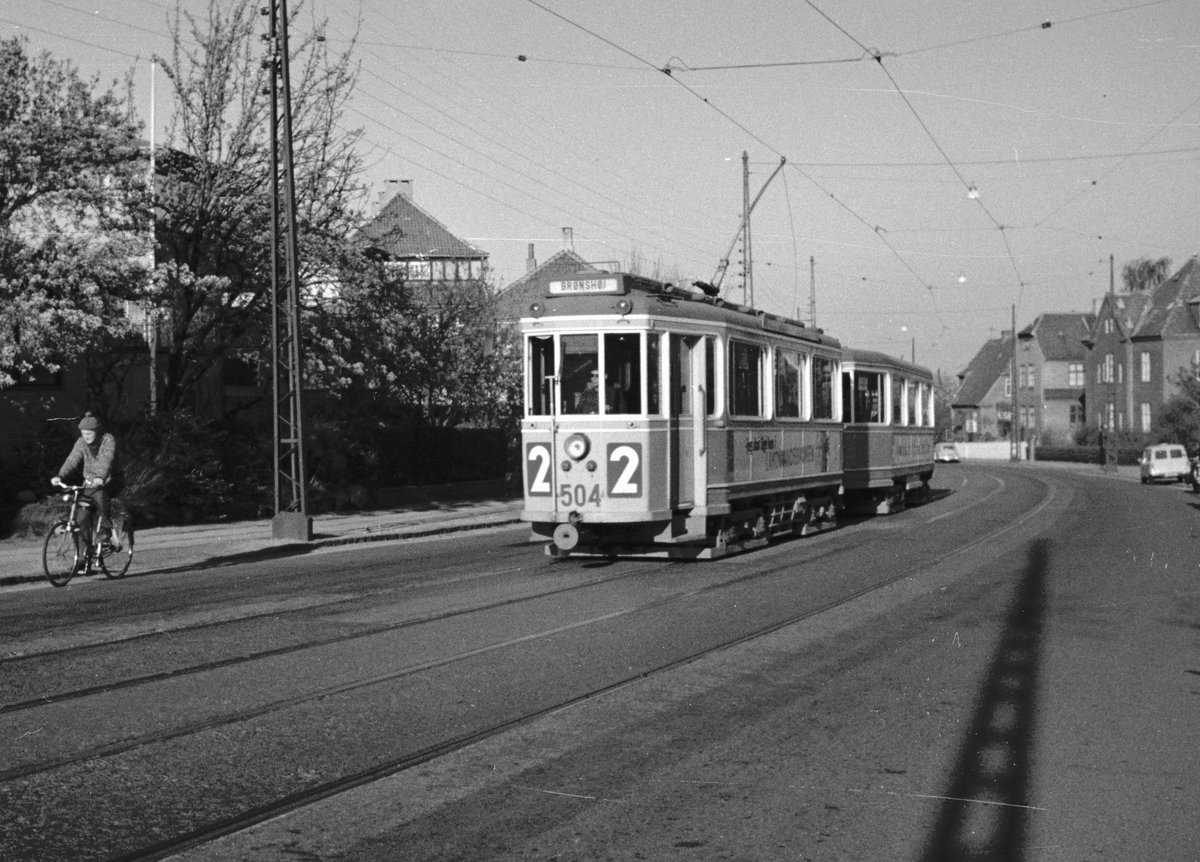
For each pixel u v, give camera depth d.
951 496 37.81
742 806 5.97
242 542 21.03
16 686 8.57
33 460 23.27
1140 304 88.44
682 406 16.58
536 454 16.30
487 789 6.22
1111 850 5.39
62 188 21.97
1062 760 6.89
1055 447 92.94
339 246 27.20
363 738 7.19
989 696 8.51
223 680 8.80
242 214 26.27
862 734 7.43
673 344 16.38
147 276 22.50
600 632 11.02
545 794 6.13
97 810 5.82
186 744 7.04
